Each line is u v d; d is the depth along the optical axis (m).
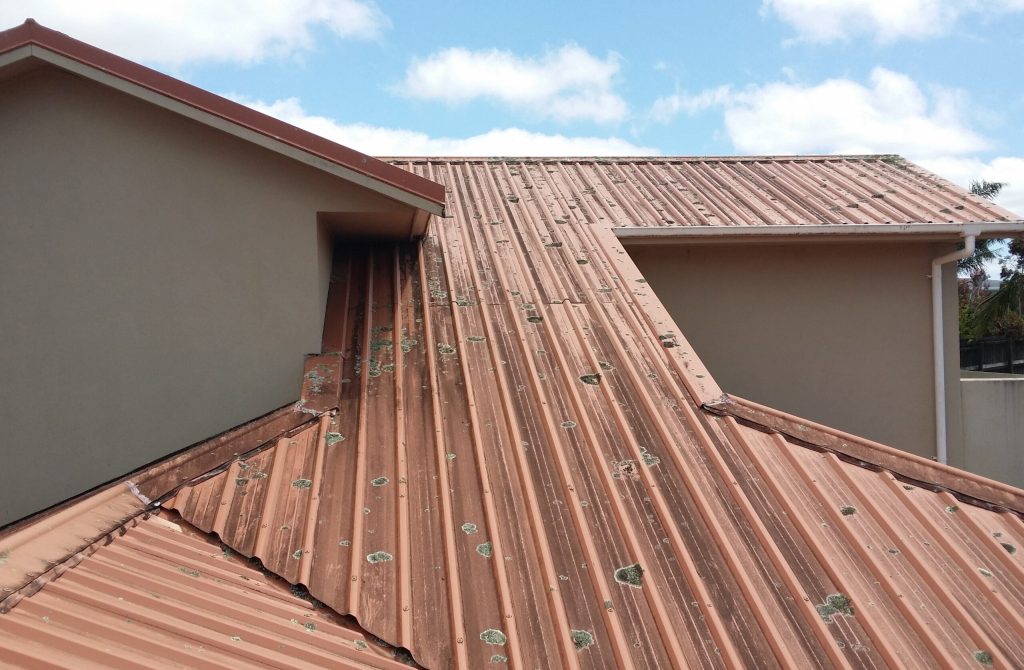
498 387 5.07
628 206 7.98
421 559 3.65
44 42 4.69
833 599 3.62
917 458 4.71
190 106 4.84
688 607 3.51
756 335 7.58
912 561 3.90
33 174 5.05
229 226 5.21
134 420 5.21
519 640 3.28
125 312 5.17
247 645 2.76
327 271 6.04
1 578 2.62
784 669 3.26
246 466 4.12
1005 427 7.73
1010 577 3.88
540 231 7.39
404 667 3.05
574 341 5.68
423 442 4.51
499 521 3.94
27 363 5.13
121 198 5.11
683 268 7.57
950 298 7.77
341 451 4.38
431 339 5.54
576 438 4.62
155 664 2.44
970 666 3.38
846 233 7.04
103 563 3.01
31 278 5.10
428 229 7.24
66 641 2.39
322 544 3.66
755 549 3.88
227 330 5.25
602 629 3.36
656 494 4.16
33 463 5.16
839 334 7.60
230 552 3.50
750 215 7.58
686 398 5.10
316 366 5.11
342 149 4.99
